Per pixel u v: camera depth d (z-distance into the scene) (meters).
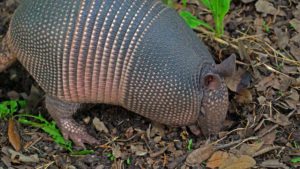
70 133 4.29
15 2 5.76
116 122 4.58
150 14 3.68
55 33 3.68
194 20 4.83
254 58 4.73
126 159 4.09
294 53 4.73
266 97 4.37
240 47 4.65
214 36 5.04
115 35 3.64
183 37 3.73
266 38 4.95
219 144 4.01
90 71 3.79
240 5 5.38
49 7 3.71
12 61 4.42
